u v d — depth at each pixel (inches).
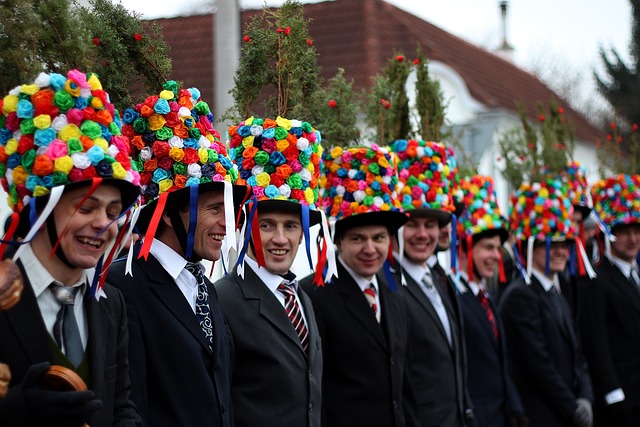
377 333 246.7
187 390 179.9
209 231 188.1
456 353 279.9
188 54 588.4
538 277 351.3
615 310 384.2
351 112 271.0
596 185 408.5
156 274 186.2
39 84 149.6
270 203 216.4
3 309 128.0
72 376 135.9
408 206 279.0
